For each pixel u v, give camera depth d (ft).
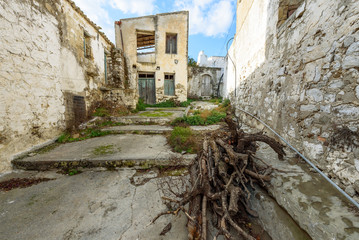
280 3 9.50
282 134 8.82
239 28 20.48
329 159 5.45
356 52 4.53
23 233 4.95
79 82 15.75
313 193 4.82
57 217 5.58
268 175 5.99
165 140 12.66
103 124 16.37
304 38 7.01
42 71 11.19
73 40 14.88
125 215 5.74
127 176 8.25
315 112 6.25
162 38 29.66
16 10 9.25
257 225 5.48
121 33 28.78
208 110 24.72
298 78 7.44
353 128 4.60
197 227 4.66
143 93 31.53
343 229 3.54
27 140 10.01
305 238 4.11
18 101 9.41
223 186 5.42
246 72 17.01
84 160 8.81
